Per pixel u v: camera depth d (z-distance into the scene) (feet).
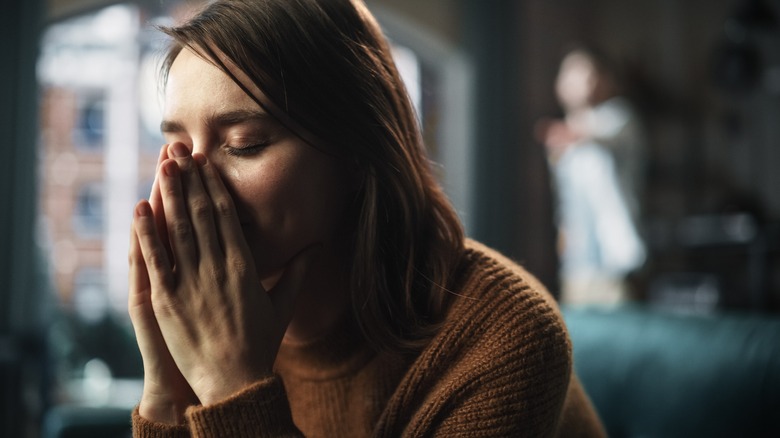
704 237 11.80
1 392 9.49
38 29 12.25
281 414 2.03
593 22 15.31
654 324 4.34
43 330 12.04
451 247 2.32
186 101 2.05
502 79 14.78
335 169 2.18
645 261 11.21
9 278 11.93
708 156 13.84
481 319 2.17
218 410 1.99
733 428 3.58
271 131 2.05
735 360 3.70
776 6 12.35
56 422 5.92
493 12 14.79
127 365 12.26
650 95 14.78
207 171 2.05
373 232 2.20
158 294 2.07
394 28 14.43
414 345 2.22
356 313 2.24
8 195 12.03
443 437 2.09
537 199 14.85
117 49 12.69
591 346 4.61
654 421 4.01
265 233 2.09
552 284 14.71
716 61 13.39
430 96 15.07
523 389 2.08
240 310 2.05
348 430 2.42
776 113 12.65
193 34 2.02
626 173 11.25
